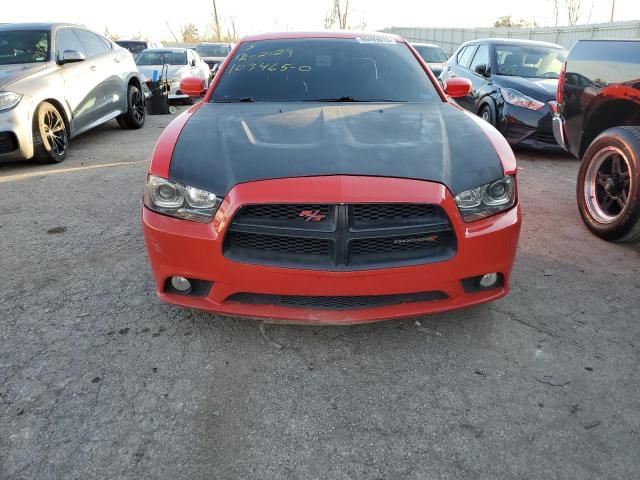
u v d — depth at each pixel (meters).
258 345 2.45
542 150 7.08
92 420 1.96
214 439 1.89
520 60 7.46
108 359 2.32
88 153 6.59
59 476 1.71
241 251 2.19
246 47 3.71
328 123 2.70
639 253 3.59
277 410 2.04
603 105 3.94
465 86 3.66
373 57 3.60
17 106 5.36
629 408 2.07
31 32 6.45
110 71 7.53
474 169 2.31
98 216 4.18
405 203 2.11
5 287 2.98
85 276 3.12
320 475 1.74
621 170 3.70
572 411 2.05
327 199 2.07
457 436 1.92
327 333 2.55
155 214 2.28
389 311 2.24
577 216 4.37
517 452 1.84
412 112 2.96
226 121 2.75
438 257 2.20
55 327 2.57
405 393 2.14
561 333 2.57
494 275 2.38
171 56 12.50
